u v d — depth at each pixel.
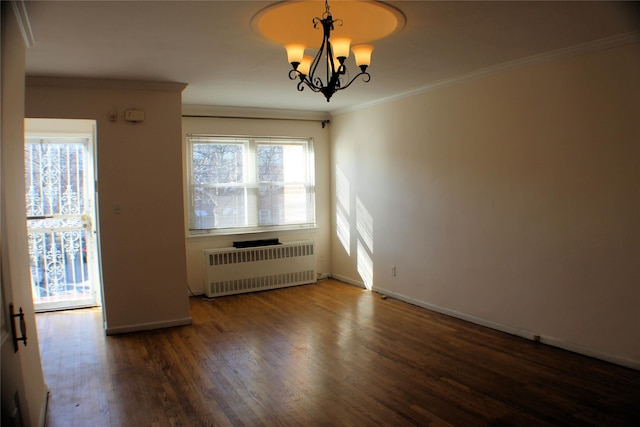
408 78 4.48
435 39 3.23
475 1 2.54
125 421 2.79
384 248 5.71
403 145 5.30
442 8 2.64
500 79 4.12
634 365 3.34
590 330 3.60
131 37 3.04
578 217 3.61
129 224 4.40
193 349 3.96
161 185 4.50
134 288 4.45
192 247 5.84
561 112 3.67
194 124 5.79
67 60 3.55
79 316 5.04
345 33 3.09
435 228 4.94
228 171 6.03
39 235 5.27
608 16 2.83
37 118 4.05
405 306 5.23
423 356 3.72
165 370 3.53
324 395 3.07
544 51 3.62
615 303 3.42
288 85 4.62
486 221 4.35
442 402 2.95
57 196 5.30
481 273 4.45
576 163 3.60
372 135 5.80
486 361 3.59
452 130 4.64
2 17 1.92
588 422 2.69
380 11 2.80
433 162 4.90
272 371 3.47
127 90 4.33
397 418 2.76
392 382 3.25
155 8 2.54
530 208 3.96
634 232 3.29
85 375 3.45
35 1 2.39
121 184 4.35
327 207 6.73
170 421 2.77
